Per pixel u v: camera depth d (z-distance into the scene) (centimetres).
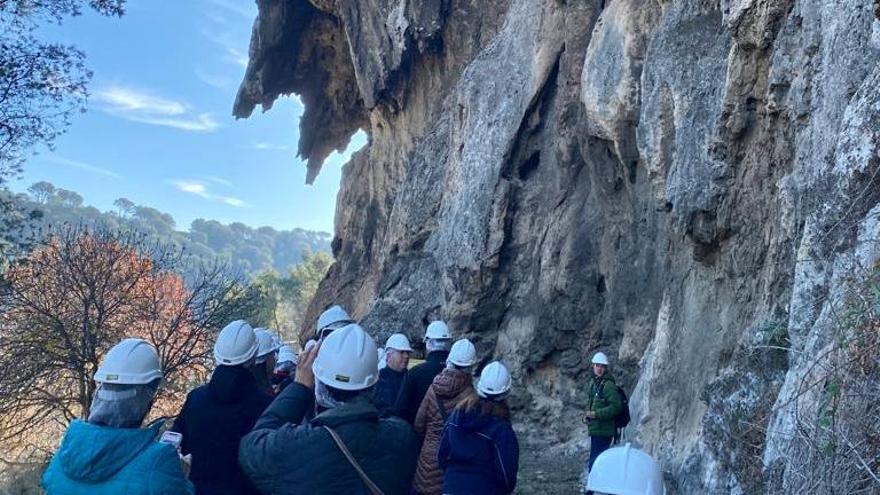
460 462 345
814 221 482
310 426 253
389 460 256
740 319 714
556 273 1284
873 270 381
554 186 1355
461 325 1430
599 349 1205
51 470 237
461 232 1458
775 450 425
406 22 1992
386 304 1691
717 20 820
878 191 431
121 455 234
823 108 548
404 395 465
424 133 2028
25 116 1100
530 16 1473
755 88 706
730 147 731
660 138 870
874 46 487
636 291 1083
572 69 1288
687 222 767
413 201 1797
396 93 2170
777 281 619
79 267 1298
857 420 325
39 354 1244
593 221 1245
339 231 2645
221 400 322
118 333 1331
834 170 470
